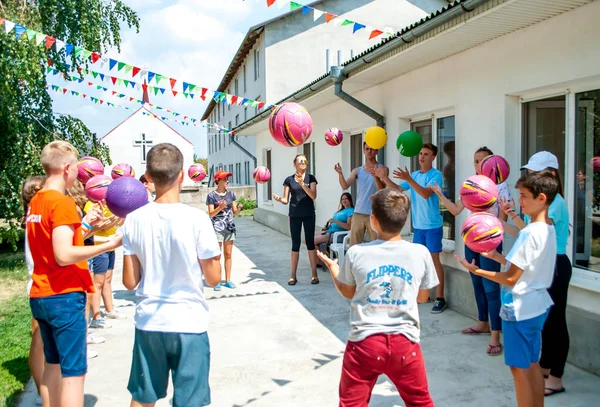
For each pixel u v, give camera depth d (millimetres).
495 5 3822
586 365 3877
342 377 2572
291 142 4363
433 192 5305
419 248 2588
